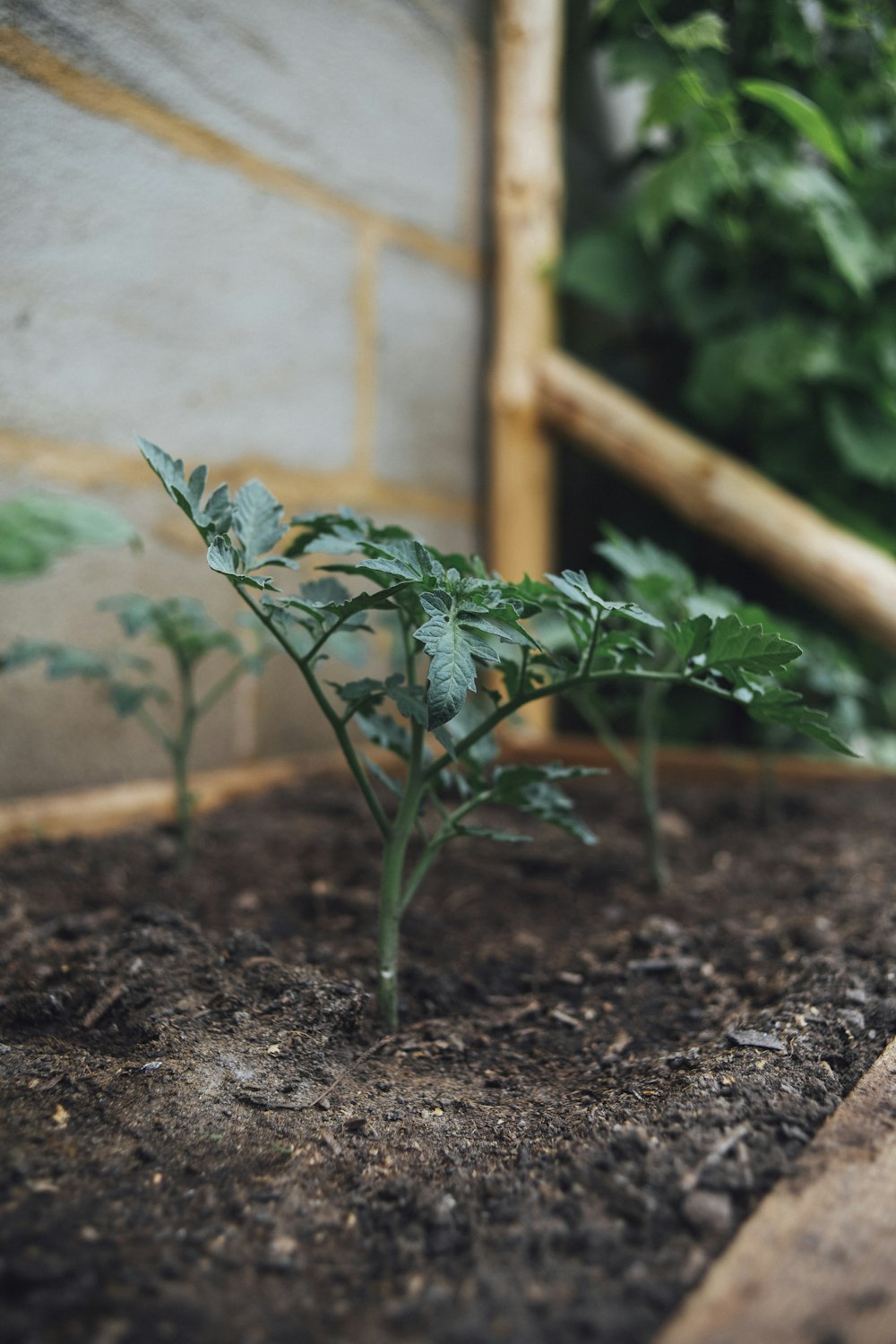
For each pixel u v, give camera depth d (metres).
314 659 0.98
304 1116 0.90
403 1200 0.79
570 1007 1.14
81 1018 1.05
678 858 1.37
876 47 1.48
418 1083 0.99
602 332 1.83
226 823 1.39
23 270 1.29
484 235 1.71
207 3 1.39
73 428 1.34
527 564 1.68
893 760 1.63
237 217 1.44
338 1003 1.08
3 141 1.27
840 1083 0.91
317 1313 0.66
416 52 1.59
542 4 1.65
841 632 1.71
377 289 1.58
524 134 1.66
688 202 1.51
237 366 1.45
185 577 1.43
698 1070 0.96
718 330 1.65
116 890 1.25
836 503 1.65
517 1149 0.86
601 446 1.64
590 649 0.95
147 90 1.35
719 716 1.71
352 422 1.57
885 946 1.15
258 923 1.21
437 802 1.11
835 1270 0.66
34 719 1.34
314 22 1.48
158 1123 0.87
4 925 1.18
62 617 1.35
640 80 1.54
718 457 1.59
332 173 1.52
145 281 1.37
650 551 1.24
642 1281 0.67
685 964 1.18
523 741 1.61
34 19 1.27
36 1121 0.86
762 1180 0.76
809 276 1.59
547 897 1.29
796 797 1.49
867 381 1.59
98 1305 0.65
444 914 1.26
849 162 1.55
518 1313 0.65
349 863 1.33
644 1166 0.79
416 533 1.65
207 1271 0.69
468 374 1.71
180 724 1.45
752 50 1.51
